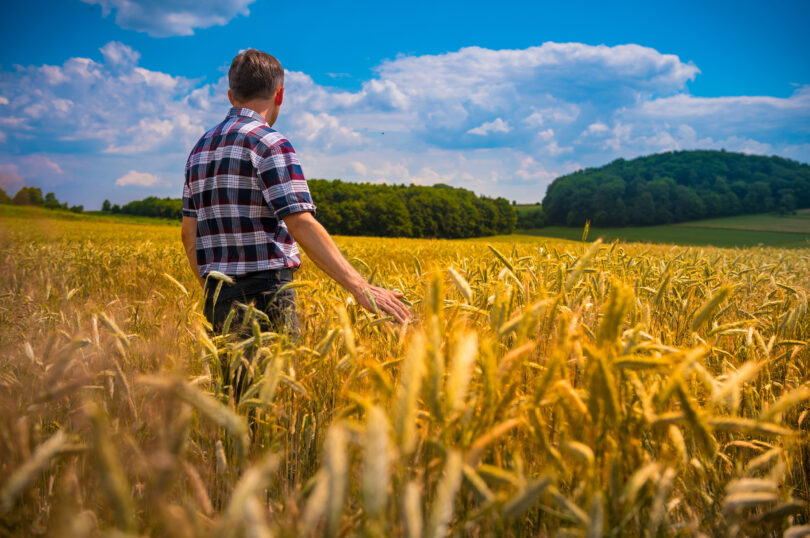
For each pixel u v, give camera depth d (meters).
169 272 5.28
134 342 1.39
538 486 0.60
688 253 5.55
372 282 1.88
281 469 1.25
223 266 2.10
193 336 1.45
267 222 2.12
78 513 0.84
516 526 0.98
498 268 2.42
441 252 9.39
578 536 0.69
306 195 2.04
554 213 97.12
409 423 0.55
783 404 0.73
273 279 2.12
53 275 2.14
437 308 0.80
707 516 1.02
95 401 1.11
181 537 0.57
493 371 0.76
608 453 0.81
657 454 1.08
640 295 2.04
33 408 0.94
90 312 1.69
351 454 0.79
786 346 1.83
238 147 2.07
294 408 1.38
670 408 1.07
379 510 0.45
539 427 0.81
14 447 0.89
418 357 0.59
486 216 89.19
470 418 0.75
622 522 0.75
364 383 1.29
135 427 1.07
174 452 0.61
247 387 1.32
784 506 0.80
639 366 0.82
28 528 0.85
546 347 1.35
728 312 2.17
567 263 2.11
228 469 1.10
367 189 94.62
